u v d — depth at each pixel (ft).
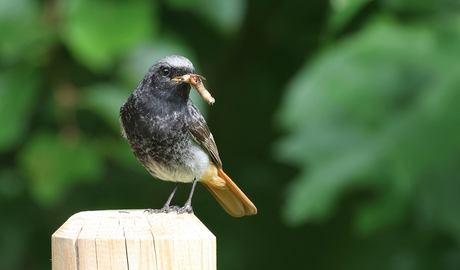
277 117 44.39
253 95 46.19
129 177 45.32
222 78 46.37
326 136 34.76
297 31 44.60
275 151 45.19
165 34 37.60
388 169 34.50
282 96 44.27
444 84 34.42
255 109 46.34
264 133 46.34
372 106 34.81
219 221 45.78
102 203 44.45
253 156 46.44
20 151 40.19
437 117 34.24
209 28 40.60
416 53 34.88
